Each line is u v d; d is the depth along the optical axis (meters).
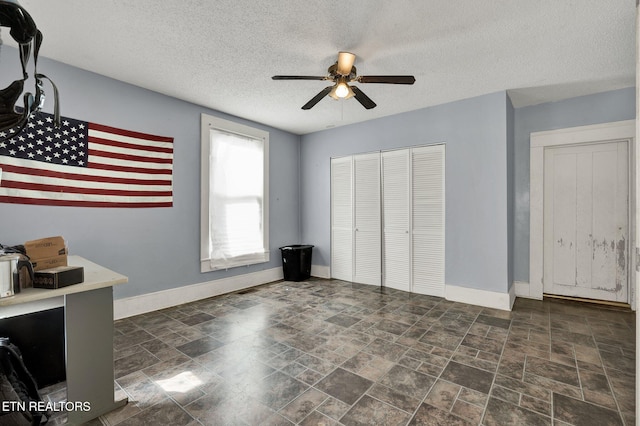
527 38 2.42
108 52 2.64
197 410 1.73
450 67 2.92
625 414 1.67
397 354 2.39
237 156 4.39
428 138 4.03
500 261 3.50
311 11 2.10
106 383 1.71
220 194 4.15
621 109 3.43
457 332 2.82
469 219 3.71
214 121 4.07
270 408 1.75
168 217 3.58
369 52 2.64
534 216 3.91
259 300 3.85
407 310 3.45
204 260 3.94
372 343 2.59
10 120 1.28
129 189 3.25
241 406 1.76
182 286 3.72
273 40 2.46
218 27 2.28
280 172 5.12
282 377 2.07
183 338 2.70
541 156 3.86
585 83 3.29
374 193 4.59
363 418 1.66
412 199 4.20
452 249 3.84
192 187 3.83
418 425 1.60
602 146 3.65
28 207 2.62
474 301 3.66
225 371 2.15
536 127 3.90
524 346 2.52
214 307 3.57
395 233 4.39
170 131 3.61
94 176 3.00
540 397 1.83
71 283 1.60
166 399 1.83
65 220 2.82
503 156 3.49
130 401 1.82
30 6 2.03
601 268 3.68
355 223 4.80
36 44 1.29
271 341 2.64
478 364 2.23
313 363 2.26
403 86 3.36
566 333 2.78
